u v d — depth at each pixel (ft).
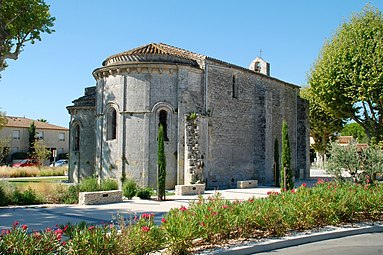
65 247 23.43
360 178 55.67
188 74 87.40
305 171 131.03
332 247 33.17
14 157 214.48
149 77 84.79
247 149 104.63
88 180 70.08
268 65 126.82
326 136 166.61
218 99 94.48
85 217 48.37
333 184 48.83
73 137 106.73
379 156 56.03
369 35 102.42
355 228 39.45
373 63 97.40
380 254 30.76
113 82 87.76
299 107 132.46
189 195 75.36
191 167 82.17
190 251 29.22
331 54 108.17
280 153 116.88
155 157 83.82
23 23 82.48
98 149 90.22
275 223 35.12
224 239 32.71
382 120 105.81
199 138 83.82
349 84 103.19
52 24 87.40
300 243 34.58
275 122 115.96
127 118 84.89
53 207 58.34
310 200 39.73
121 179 83.46
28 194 63.16
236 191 83.92
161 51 87.97
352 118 110.32
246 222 33.94
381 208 43.73
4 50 80.53
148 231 26.89
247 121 104.94
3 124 146.30
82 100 107.96
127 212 52.75
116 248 24.73
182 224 29.22
